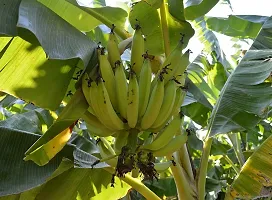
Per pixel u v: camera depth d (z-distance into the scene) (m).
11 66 1.00
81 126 1.76
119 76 0.91
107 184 1.28
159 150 0.93
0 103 1.63
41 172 0.98
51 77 1.02
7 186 0.95
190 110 1.75
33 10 0.86
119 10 1.18
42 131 1.51
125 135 0.93
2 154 1.01
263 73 1.40
